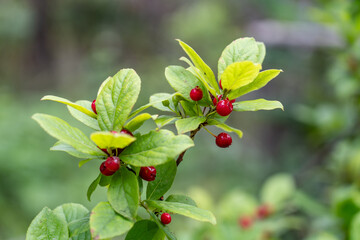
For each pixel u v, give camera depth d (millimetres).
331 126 1065
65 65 3570
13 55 3676
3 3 3453
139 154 361
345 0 1011
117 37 3490
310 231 878
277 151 2521
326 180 1100
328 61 1711
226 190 2262
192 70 404
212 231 725
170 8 3609
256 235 722
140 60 3420
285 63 2178
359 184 847
